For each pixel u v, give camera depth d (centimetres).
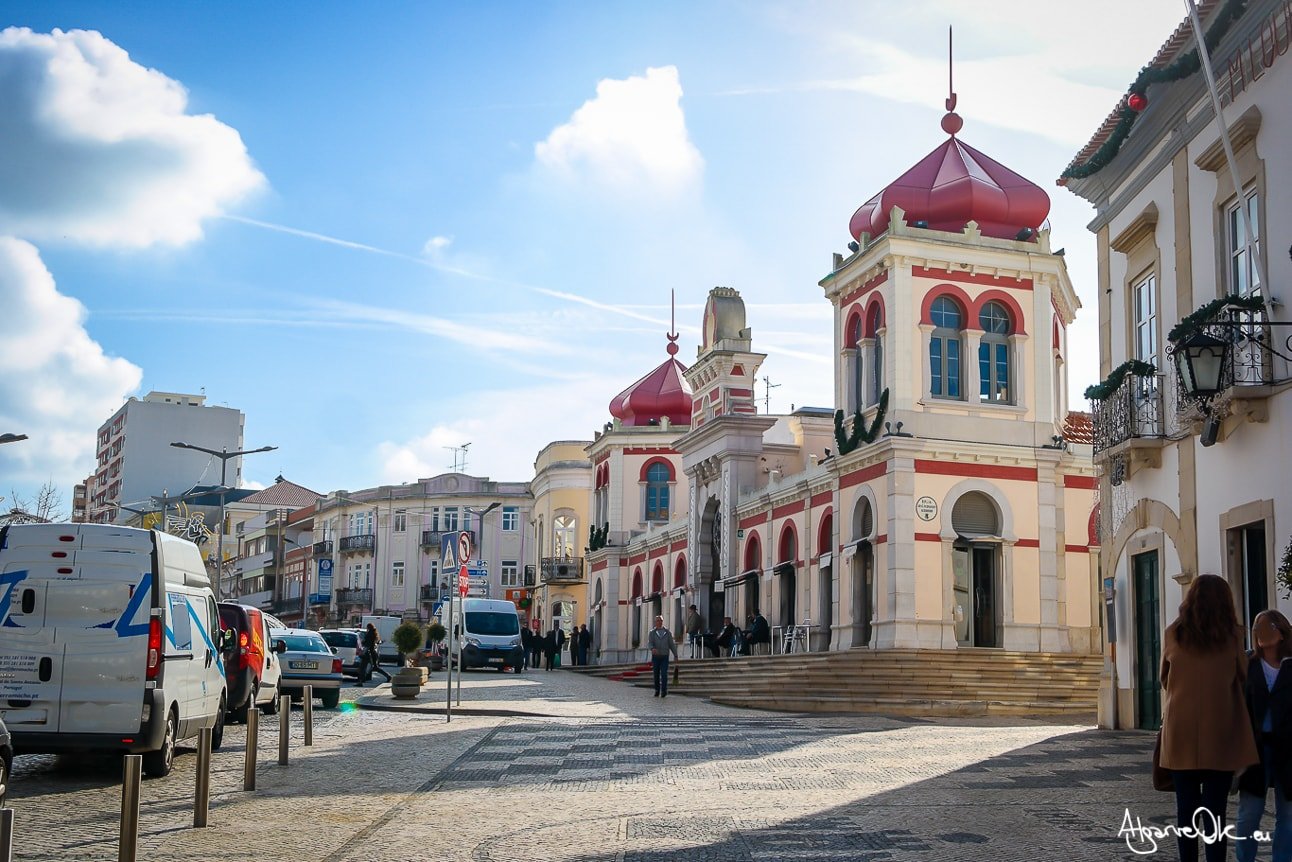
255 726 1458
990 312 3688
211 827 1202
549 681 4156
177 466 12256
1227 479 1759
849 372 3844
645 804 1339
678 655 4897
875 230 3766
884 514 3519
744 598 4512
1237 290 1778
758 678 3369
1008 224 3769
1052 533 3578
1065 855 1039
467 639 5028
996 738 1994
